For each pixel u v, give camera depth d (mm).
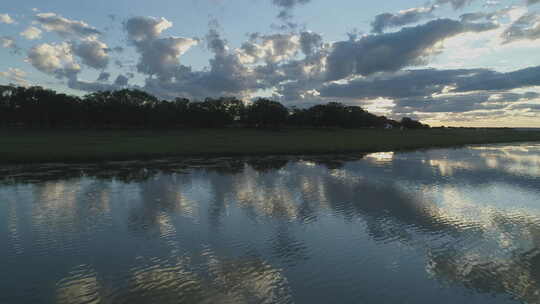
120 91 136375
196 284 10664
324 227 16109
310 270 11672
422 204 20391
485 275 11375
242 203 20578
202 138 83938
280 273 11453
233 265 12016
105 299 9766
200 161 42969
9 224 16328
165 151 50688
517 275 11367
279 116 142875
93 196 22312
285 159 46094
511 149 65250
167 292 10180
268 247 13664
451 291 10367
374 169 35844
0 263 12031
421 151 60281
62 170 34062
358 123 179500
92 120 114125
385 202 20859
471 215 18156
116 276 11133
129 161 42312
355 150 59000
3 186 25719
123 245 13758
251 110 146000
